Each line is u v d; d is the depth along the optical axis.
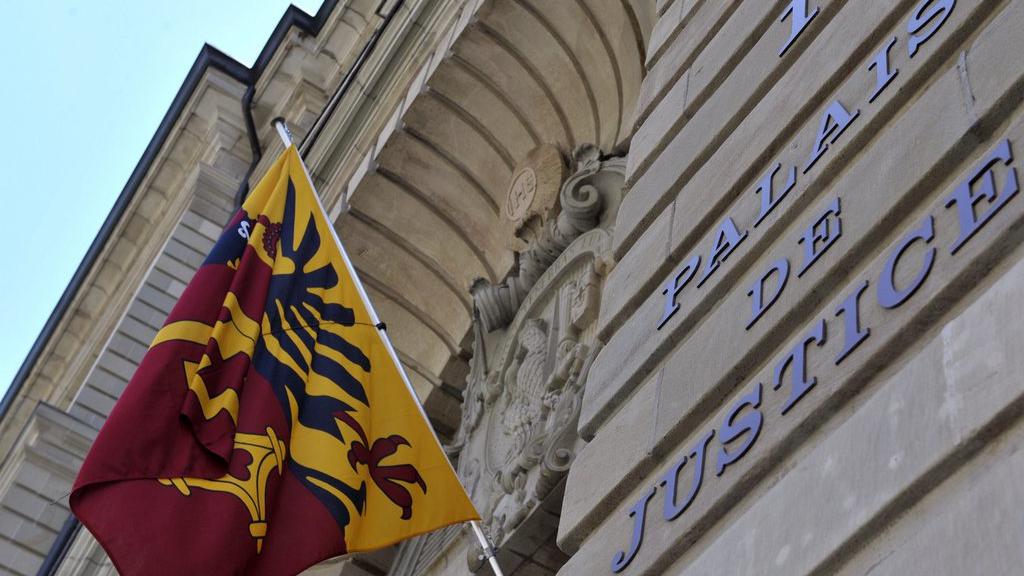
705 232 7.88
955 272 5.63
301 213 10.02
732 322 7.01
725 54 8.73
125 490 7.80
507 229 13.21
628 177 9.23
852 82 7.10
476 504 11.64
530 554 10.66
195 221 25.48
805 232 6.78
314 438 8.52
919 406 5.43
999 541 4.70
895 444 5.44
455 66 13.69
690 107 8.84
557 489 10.32
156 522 7.69
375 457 8.65
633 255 8.53
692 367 7.16
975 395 5.18
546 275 12.33
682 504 6.66
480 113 13.83
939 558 4.90
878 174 6.44
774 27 8.33
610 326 8.38
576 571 7.21
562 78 13.04
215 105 25.83
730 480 6.40
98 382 24.08
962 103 6.10
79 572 19.95
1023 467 4.78
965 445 5.11
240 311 9.02
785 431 6.17
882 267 6.10
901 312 5.83
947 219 5.87
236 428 8.28
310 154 16.27
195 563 7.57
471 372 13.16
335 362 9.04
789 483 5.95
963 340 5.38
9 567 22.56
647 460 7.16
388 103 15.38
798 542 5.68
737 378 6.79
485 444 12.20
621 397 7.83
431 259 14.34
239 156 25.89
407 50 15.34
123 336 24.45
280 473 8.20
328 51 25.05
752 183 7.64
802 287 6.55
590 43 12.61
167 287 24.94
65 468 23.45
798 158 7.21
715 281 7.39
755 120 7.89
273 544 7.94
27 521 22.94
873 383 5.88
